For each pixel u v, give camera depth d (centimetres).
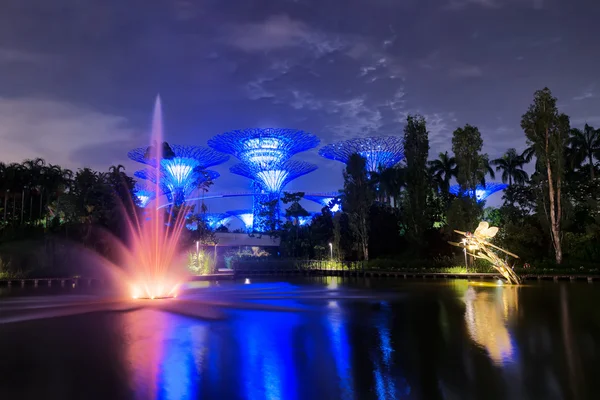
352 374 659
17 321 1151
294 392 582
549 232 3098
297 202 5544
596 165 4397
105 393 582
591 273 2547
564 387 594
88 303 1547
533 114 3084
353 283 2584
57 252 3322
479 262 3025
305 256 4928
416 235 3775
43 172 5428
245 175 5866
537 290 1941
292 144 5394
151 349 823
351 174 4222
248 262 4316
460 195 3388
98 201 3341
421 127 3872
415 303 1510
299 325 1078
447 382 618
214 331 998
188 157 5231
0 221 5081
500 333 952
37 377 652
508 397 559
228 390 590
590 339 884
